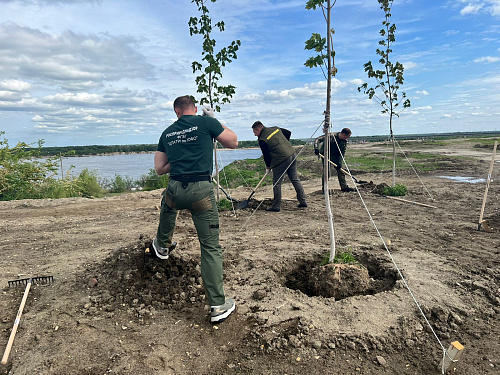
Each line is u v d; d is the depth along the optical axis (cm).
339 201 909
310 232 607
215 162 830
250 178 1672
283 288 380
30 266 484
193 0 773
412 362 270
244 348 288
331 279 371
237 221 713
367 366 265
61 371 264
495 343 288
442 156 2289
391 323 307
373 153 3002
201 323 325
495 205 797
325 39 376
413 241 545
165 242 394
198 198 323
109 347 293
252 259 461
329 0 373
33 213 914
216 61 800
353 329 299
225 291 381
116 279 397
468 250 498
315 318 316
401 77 962
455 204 823
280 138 784
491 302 351
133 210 923
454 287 377
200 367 268
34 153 1459
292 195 1077
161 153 358
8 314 352
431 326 309
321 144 1022
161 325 325
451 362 250
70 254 537
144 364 271
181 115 359
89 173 1714
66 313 349
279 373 259
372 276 443
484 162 1836
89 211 926
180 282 386
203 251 331
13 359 280
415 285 375
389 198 920
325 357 274
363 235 581
